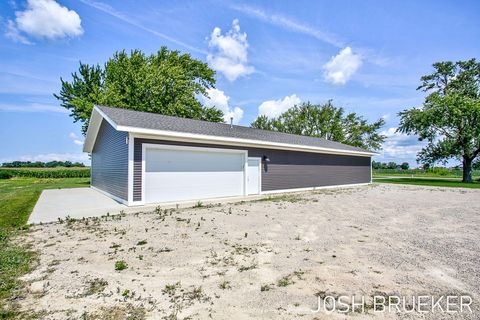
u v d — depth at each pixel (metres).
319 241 5.06
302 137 19.84
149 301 2.85
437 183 22.23
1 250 4.50
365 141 37.34
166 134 9.42
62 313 2.62
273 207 9.08
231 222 6.64
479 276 3.49
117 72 23.78
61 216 7.32
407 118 26.80
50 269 3.71
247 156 12.68
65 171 32.38
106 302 2.84
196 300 2.87
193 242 4.96
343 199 11.38
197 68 29.80
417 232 5.76
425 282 3.31
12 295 2.98
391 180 26.83
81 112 22.95
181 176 10.34
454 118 23.02
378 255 4.29
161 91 24.42
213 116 29.94
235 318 2.52
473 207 9.23
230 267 3.79
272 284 3.26
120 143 10.23
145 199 9.35
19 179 28.81
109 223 6.50
